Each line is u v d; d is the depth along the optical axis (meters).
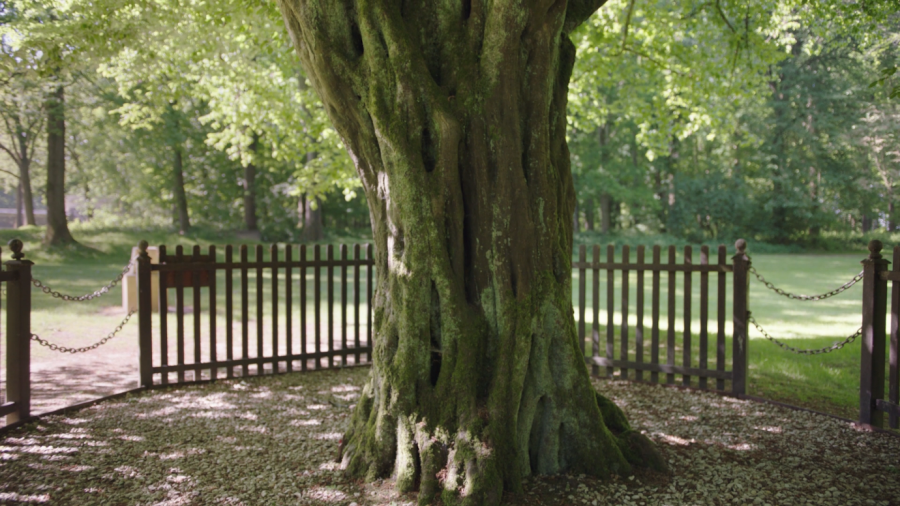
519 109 3.74
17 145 29.20
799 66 29.95
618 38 10.16
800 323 10.41
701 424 5.00
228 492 3.59
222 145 11.09
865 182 28.05
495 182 3.67
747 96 10.18
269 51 8.65
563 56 4.38
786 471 3.93
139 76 9.73
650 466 3.91
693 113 10.68
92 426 4.89
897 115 22.52
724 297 6.05
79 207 40.47
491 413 3.53
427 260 3.63
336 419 5.15
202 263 6.44
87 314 10.62
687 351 6.29
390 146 3.59
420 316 3.65
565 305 3.89
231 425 4.95
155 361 7.53
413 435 3.57
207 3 7.45
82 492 3.59
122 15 7.73
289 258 6.92
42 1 8.54
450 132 3.53
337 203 38.44
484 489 3.27
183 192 28.88
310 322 10.80
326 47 3.68
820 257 27.44
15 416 4.90
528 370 3.76
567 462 3.85
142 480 3.78
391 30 3.53
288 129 10.93
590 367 7.21
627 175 35.09
